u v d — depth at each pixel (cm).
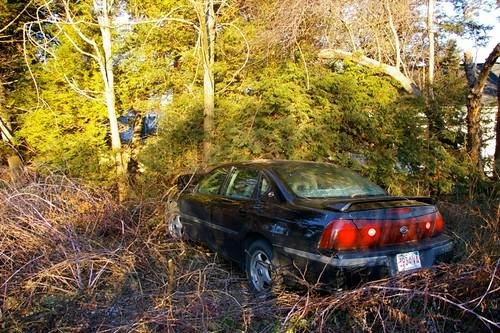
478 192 705
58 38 946
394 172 715
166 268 414
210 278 409
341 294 294
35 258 382
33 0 852
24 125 1020
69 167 845
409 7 1055
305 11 767
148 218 563
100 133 973
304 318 297
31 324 301
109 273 390
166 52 1052
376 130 709
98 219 517
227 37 930
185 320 298
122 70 1025
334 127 721
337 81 727
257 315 313
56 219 473
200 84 967
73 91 959
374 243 331
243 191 447
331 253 324
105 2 784
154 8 960
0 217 435
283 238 363
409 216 351
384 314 290
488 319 271
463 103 823
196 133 823
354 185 425
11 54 1101
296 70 756
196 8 775
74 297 326
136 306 332
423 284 297
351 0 830
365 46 1010
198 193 527
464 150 776
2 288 342
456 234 462
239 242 427
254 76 871
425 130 734
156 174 798
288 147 707
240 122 764
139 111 1073
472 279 286
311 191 397
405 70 1158
